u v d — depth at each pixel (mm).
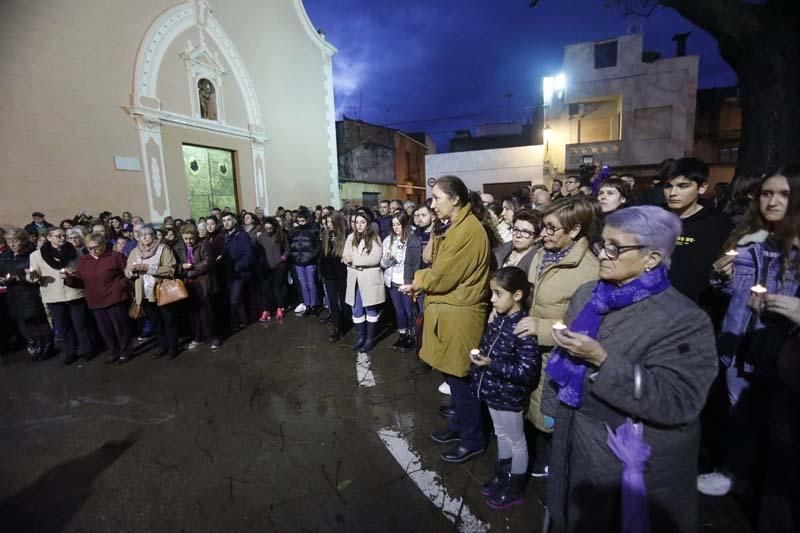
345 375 3916
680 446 1265
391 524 2055
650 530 1255
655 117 16438
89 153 7699
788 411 1697
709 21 5316
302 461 2607
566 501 1508
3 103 6520
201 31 9977
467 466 2498
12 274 4547
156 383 3883
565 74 17422
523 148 19891
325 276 4852
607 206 2756
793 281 1763
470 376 2402
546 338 1882
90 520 2174
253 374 4012
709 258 2275
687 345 1209
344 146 20797
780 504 1729
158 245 4418
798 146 4723
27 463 2707
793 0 4602
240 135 11227
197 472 2537
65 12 7258
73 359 4527
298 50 13375
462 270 2273
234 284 5355
